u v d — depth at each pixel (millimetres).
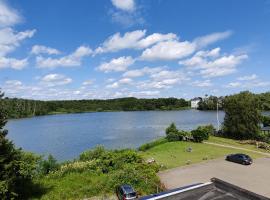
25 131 109375
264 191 27500
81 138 86562
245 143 57625
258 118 63438
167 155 46031
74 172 33156
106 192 26891
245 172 34531
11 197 22594
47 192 26562
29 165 26000
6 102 24141
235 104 65188
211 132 71000
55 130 111188
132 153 37562
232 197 11750
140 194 26234
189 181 31000
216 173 34188
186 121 136500
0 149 22797
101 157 37188
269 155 45281
